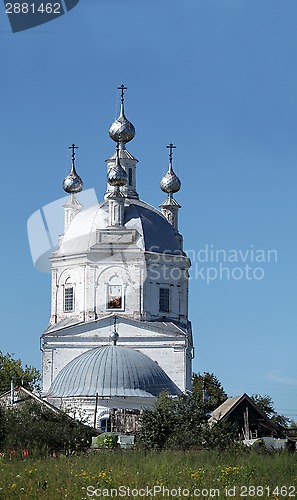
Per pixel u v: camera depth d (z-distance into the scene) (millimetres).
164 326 112875
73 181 121938
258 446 72312
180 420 78750
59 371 112438
